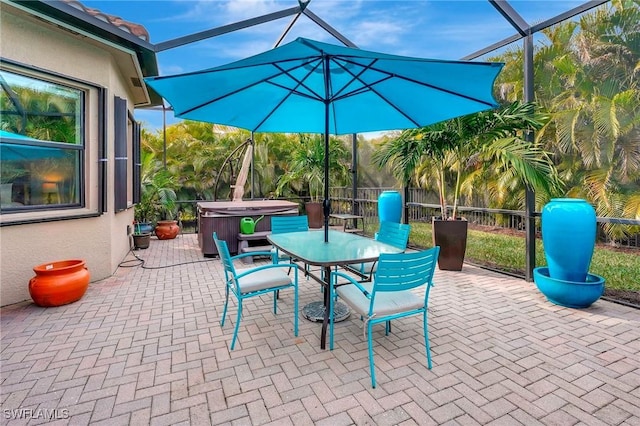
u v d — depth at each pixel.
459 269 4.85
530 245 4.28
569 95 5.66
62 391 2.04
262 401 1.96
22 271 3.54
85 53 4.06
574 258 3.31
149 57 4.75
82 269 3.68
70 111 4.03
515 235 6.44
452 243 4.82
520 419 1.81
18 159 3.59
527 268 4.32
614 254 5.08
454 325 3.01
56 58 3.73
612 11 5.20
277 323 3.05
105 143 4.30
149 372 2.25
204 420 1.81
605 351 2.53
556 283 3.35
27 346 2.59
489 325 3.00
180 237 8.10
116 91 4.81
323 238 3.44
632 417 1.83
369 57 2.27
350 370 2.28
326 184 3.28
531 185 3.99
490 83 2.52
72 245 4.03
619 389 2.07
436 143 4.56
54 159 3.91
